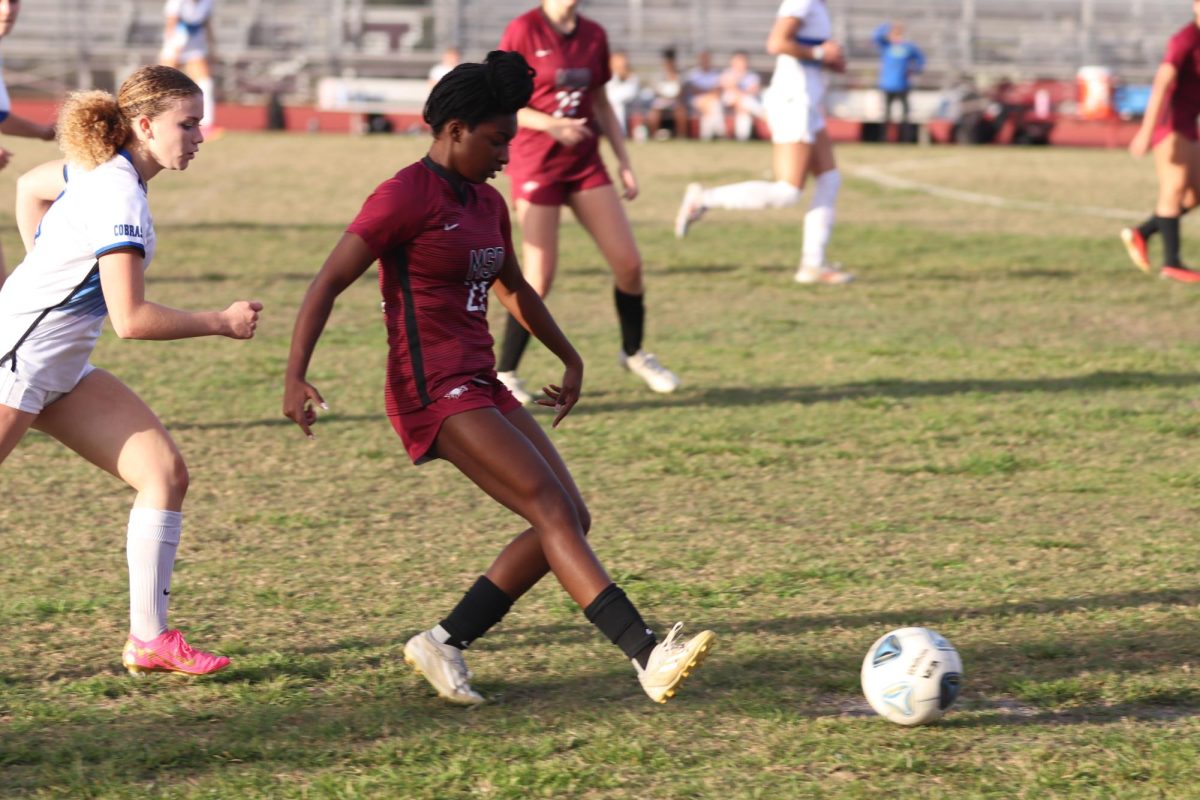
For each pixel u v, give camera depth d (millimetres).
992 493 18781
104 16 103688
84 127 11656
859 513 17875
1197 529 17109
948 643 11609
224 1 103438
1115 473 19719
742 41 106938
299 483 19156
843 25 107375
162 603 12461
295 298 33875
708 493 18797
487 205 11992
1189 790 10398
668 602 14609
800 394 24578
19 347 11797
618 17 107875
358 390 24766
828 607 14445
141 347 28375
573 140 22328
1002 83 97062
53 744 11172
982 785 10492
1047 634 13625
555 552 11461
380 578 15312
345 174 65125
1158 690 12211
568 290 35719
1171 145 36344
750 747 11141
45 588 14852
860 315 32594
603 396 24469
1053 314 32750
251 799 10250
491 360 12211
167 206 52344
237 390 24594
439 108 11531
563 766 10758
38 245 11945
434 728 11500
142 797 10266
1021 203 57531
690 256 42156
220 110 96000
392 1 107438
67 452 20484
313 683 12461
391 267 11750
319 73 101125
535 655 13164
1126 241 37531
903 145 93750
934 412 23234
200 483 19062
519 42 23000
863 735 11359
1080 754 11000
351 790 10320
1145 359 27500
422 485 19156
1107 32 109688
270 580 15227
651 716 11734
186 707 11930
